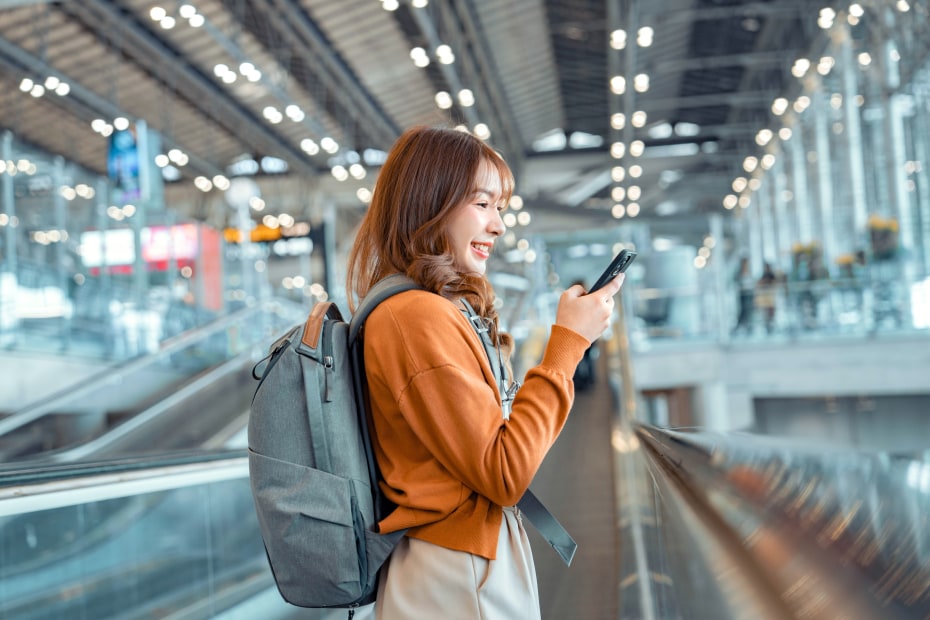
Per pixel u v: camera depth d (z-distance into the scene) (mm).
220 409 8773
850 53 16203
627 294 14312
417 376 1107
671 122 26703
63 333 8711
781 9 17312
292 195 23047
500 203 1284
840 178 16766
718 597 694
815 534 455
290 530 1120
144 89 17172
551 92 22891
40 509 2061
